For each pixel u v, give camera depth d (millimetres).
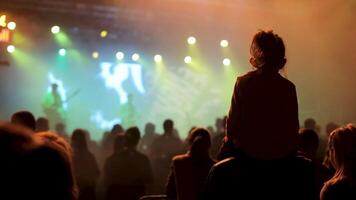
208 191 3217
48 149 1256
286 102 3213
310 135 5371
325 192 3756
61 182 1262
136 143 8625
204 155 5453
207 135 5484
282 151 3162
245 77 3271
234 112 3234
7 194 1196
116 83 21016
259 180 3143
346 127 3869
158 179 10586
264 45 3273
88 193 8508
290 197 3160
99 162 11086
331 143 3893
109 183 8531
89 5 17484
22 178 1207
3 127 1243
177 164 5441
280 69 3391
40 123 9938
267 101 3182
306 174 3217
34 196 1218
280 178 3160
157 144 10875
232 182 3152
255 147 3146
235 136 3207
